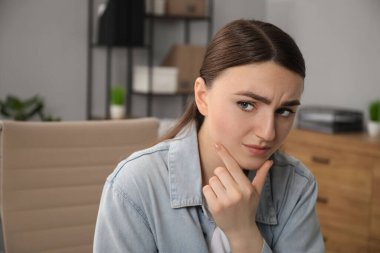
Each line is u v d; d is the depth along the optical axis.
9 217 1.48
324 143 3.12
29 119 3.43
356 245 2.99
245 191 1.01
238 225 1.03
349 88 3.57
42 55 3.62
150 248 1.07
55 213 1.54
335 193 3.08
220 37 0.98
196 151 1.09
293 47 0.94
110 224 1.05
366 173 2.93
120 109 3.63
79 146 1.57
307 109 3.42
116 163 1.62
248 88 0.92
